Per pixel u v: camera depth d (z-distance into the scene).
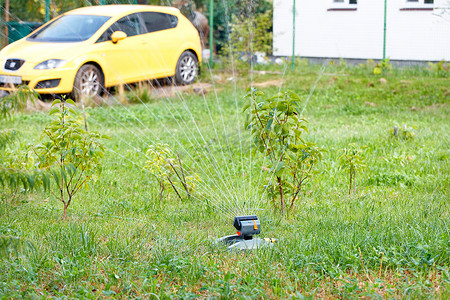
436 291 3.57
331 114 11.52
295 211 5.43
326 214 5.32
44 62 11.53
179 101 12.74
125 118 10.66
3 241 3.37
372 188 6.30
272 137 5.11
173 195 6.09
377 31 16.92
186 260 4.00
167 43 13.89
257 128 5.18
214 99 13.00
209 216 5.32
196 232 4.81
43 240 4.54
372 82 13.89
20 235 4.48
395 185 6.41
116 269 3.94
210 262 3.99
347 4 17.31
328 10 17.53
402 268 3.93
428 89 13.01
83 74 11.95
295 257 4.09
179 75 14.32
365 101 12.60
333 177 6.67
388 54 16.92
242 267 3.95
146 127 10.13
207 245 4.46
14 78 11.52
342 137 8.96
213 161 7.53
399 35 16.66
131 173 6.98
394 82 13.85
